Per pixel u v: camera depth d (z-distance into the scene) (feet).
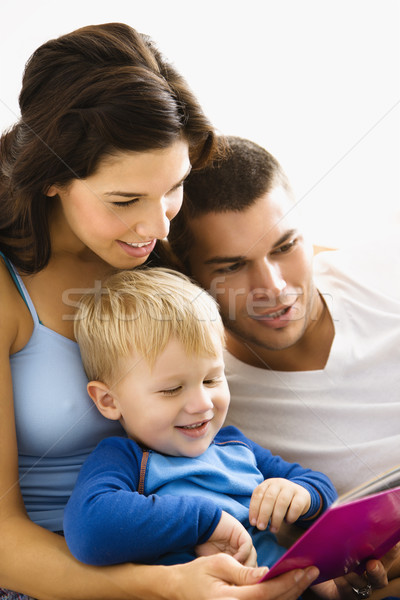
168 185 2.94
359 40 4.63
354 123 4.32
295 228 3.24
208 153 3.31
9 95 4.41
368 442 3.33
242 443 3.39
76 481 3.10
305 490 3.05
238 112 4.81
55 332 3.31
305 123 4.38
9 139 3.27
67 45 2.99
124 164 2.84
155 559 2.83
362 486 2.46
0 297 3.22
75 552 2.72
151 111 2.80
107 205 2.98
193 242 3.46
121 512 2.69
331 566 2.68
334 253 3.46
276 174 3.33
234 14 5.13
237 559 2.75
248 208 3.22
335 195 3.24
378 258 3.42
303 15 4.64
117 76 2.85
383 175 3.19
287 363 3.49
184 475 3.00
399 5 4.52
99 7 4.87
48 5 4.64
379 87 4.42
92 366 3.24
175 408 3.05
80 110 2.82
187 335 3.05
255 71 4.80
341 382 3.34
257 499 2.98
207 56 5.17
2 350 3.16
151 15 5.13
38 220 3.21
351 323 3.37
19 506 3.06
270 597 2.46
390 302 3.30
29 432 3.24
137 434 3.15
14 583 2.84
